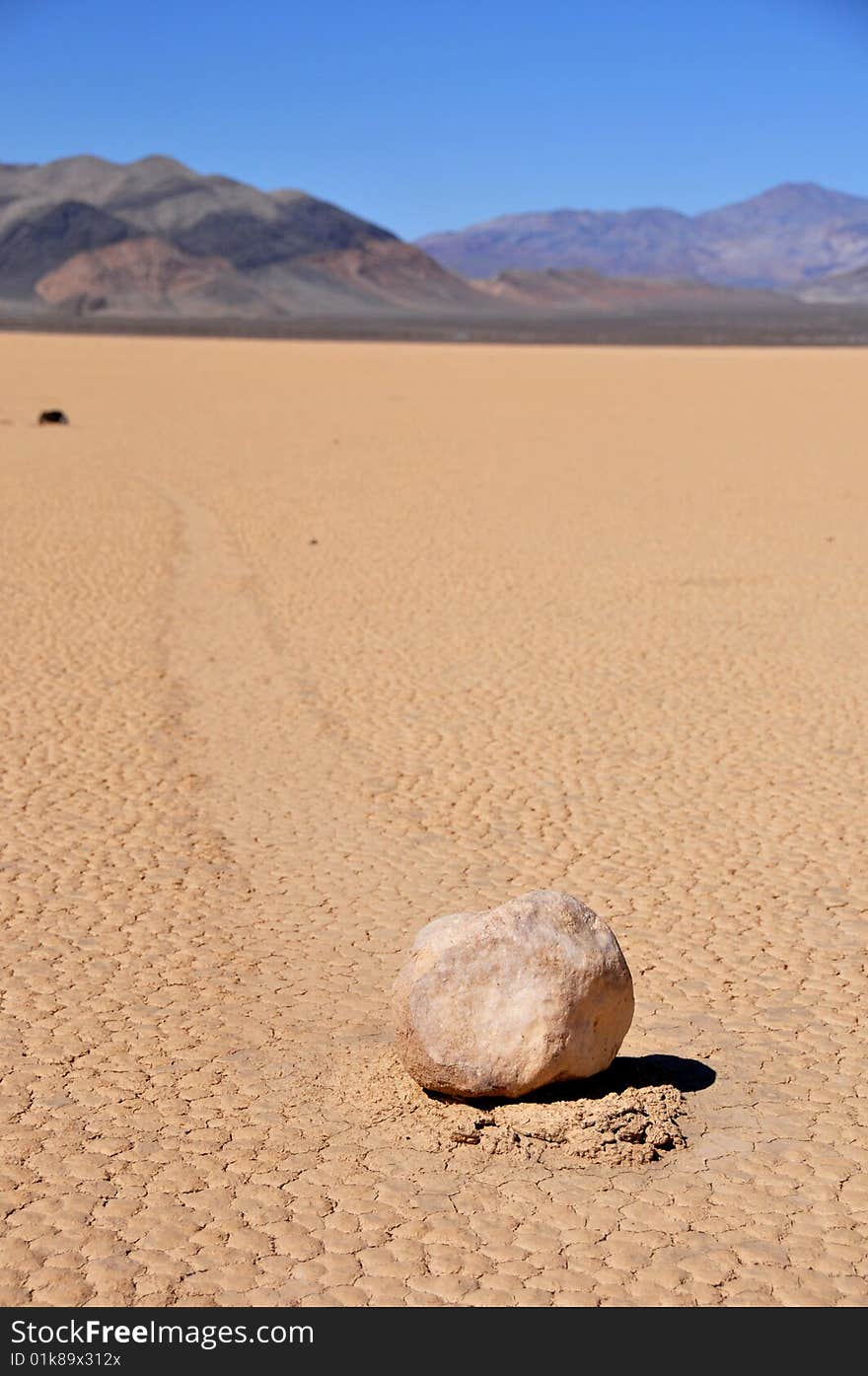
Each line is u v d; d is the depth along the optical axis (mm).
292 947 8047
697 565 20000
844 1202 5625
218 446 33438
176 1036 6977
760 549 21219
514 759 11562
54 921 8375
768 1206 5590
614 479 29031
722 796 10688
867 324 196125
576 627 16250
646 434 37719
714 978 7684
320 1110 6281
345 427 38594
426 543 21500
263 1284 5117
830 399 47719
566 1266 5211
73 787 10750
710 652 15148
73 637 15367
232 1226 5434
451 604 17422
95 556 19859
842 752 11766
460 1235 5383
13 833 9789
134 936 8180
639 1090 6250
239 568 19344
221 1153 5926
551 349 93188
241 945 8070
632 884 9016
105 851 9500
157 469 29125
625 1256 5270
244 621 16281
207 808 10367
